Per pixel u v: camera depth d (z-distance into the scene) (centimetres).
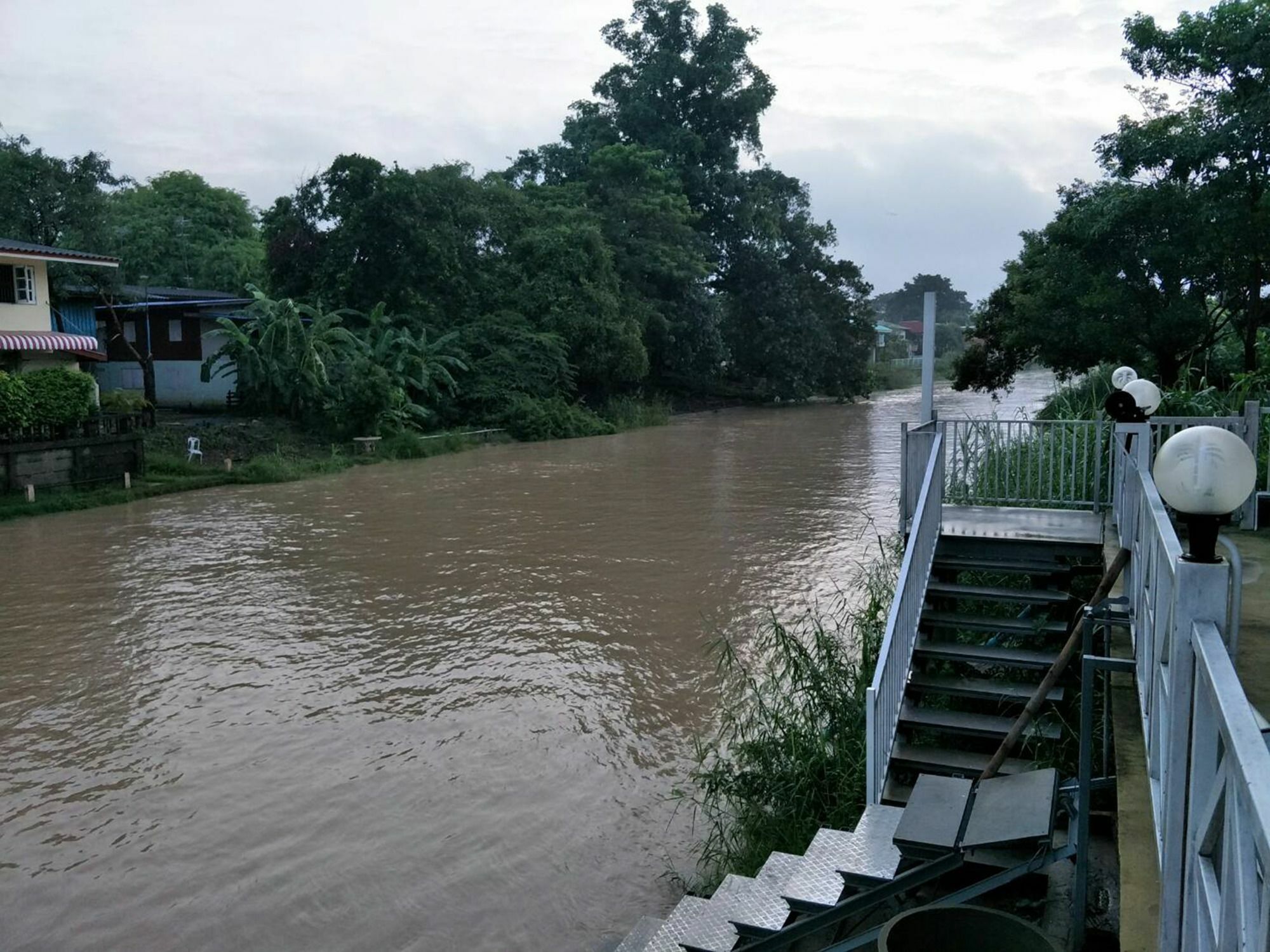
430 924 580
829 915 422
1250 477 230
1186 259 1847
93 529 1772
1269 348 1697
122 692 950
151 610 1230
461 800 729
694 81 5328
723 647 1059
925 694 738
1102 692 682
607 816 702
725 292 5512
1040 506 969
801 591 1282
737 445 3262
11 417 1983
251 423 2919
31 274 2505
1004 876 410
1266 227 1708
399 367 3206
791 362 5266
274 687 959
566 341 3850
